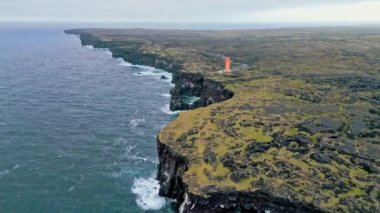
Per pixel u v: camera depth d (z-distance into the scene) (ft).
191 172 229.66
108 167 311.27
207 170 230.68
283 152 246.06
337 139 261.85
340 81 447.01
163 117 451.12
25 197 264.72
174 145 263.08
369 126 285.43
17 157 326.03
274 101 358.43
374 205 192.95
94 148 349.61
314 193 203.10
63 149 345.72
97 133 389.39
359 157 236.43
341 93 390.83
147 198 265.34
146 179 292.61
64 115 448.65
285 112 320.91
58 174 297.74
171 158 258.78
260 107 336.70
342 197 199.72
